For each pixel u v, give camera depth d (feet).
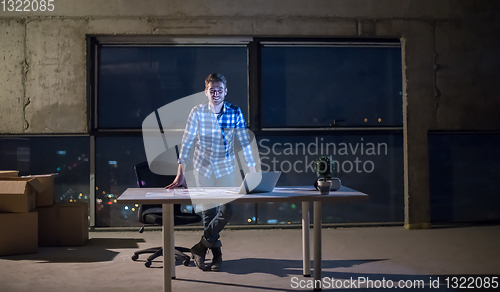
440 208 18.01
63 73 16.56
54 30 16.55
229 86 17.26
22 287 9.66
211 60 17.22
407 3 17.53
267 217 17.39
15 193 12.80
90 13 16.62
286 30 17.08
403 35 17.49
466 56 17.74
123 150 16.96
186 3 16.83
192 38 17.11
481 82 17.81
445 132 17.93
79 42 16.58
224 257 12.65
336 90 17.56
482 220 18.19
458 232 16.42
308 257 10.65
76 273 10.85
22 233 12.94
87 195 16.92
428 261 12.08
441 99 17.65
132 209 16.98
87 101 16.75
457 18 17.72
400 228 17.30
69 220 14.15
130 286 9.73
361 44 17.65
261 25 17.01
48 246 14.08
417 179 17.46
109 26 16.63
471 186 18.13
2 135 16.57
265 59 17.37
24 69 16.49
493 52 17.85
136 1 16.74
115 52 17.06
